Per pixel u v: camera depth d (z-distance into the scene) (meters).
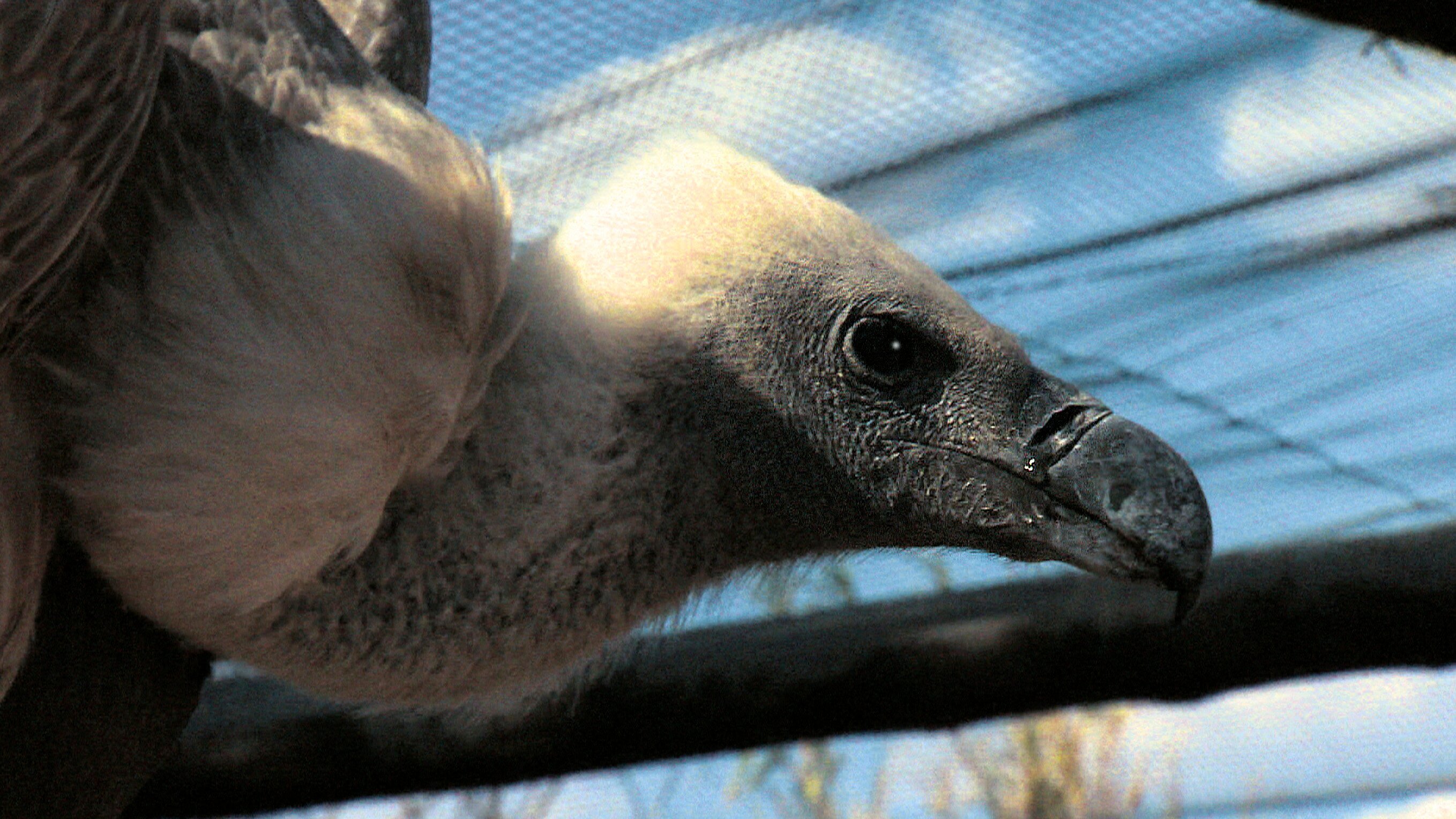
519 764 4.45
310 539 2.85
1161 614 4.28
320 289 2.79
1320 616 4.20
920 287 3.55
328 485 2.80
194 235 2.77
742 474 3.46
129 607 2.94
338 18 3.78
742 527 3.51
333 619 3.03
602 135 4.38
